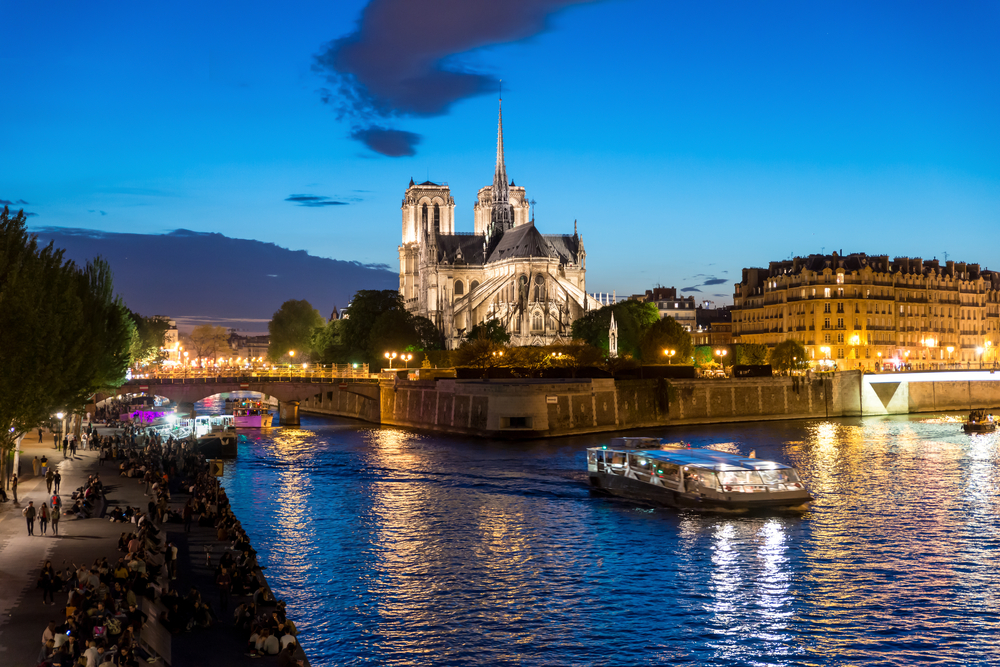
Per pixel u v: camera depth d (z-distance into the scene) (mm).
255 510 79312
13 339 59594
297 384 162125
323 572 60188
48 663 32688
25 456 96688
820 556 64875
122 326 106938
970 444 125438
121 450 97500
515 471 100625
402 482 93500
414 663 45406
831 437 135500
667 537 70250
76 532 57469
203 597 47375
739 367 170875
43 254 72000
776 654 47094
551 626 50594
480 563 62719
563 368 160625
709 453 85750
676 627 50719
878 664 45938
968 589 57219
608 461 87375
